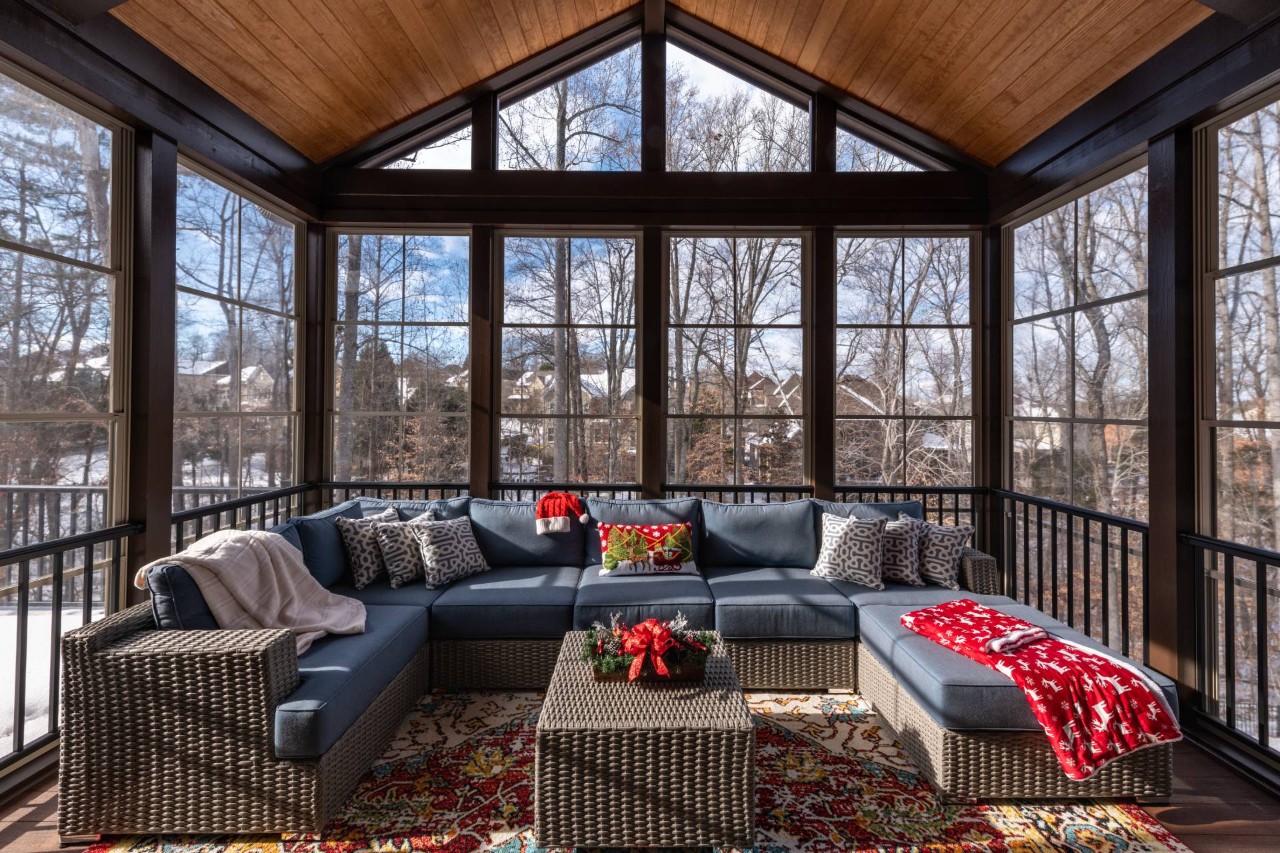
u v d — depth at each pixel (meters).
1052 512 3.48
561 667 2.28
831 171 4.25
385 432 4.34
